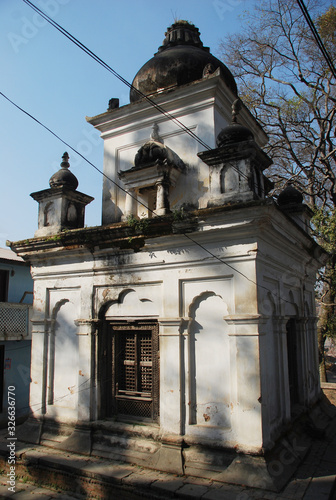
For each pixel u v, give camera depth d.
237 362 5.89
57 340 8.19
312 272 10.08
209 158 6.67
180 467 5.91
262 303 6.15
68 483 6.33
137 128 8.95
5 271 14.09
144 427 6.70
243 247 6.09
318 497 4.95
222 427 6.00
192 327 6.56
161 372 6.59
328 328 14.62
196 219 6.34
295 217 10.06
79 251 7.84
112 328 7.58
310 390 8.90
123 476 5.85
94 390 7.32
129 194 8.03
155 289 7.03
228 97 8.35
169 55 9.13
